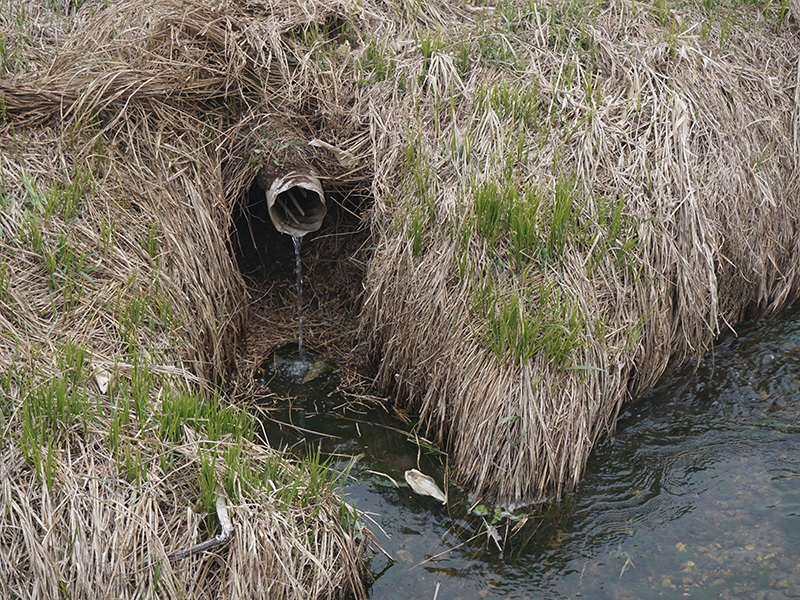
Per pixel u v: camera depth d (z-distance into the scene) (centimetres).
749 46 336
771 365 305
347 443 292
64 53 310
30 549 239
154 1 318
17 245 280
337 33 331
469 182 296
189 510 248
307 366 313
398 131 309
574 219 290
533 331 273
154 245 289
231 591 243
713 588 256
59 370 263
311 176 303
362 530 266
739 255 310
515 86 313
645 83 318
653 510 272
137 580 240
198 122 308
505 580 261
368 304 306
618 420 294
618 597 256
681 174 301
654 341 295
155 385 271
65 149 295
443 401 286
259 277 327
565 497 277
